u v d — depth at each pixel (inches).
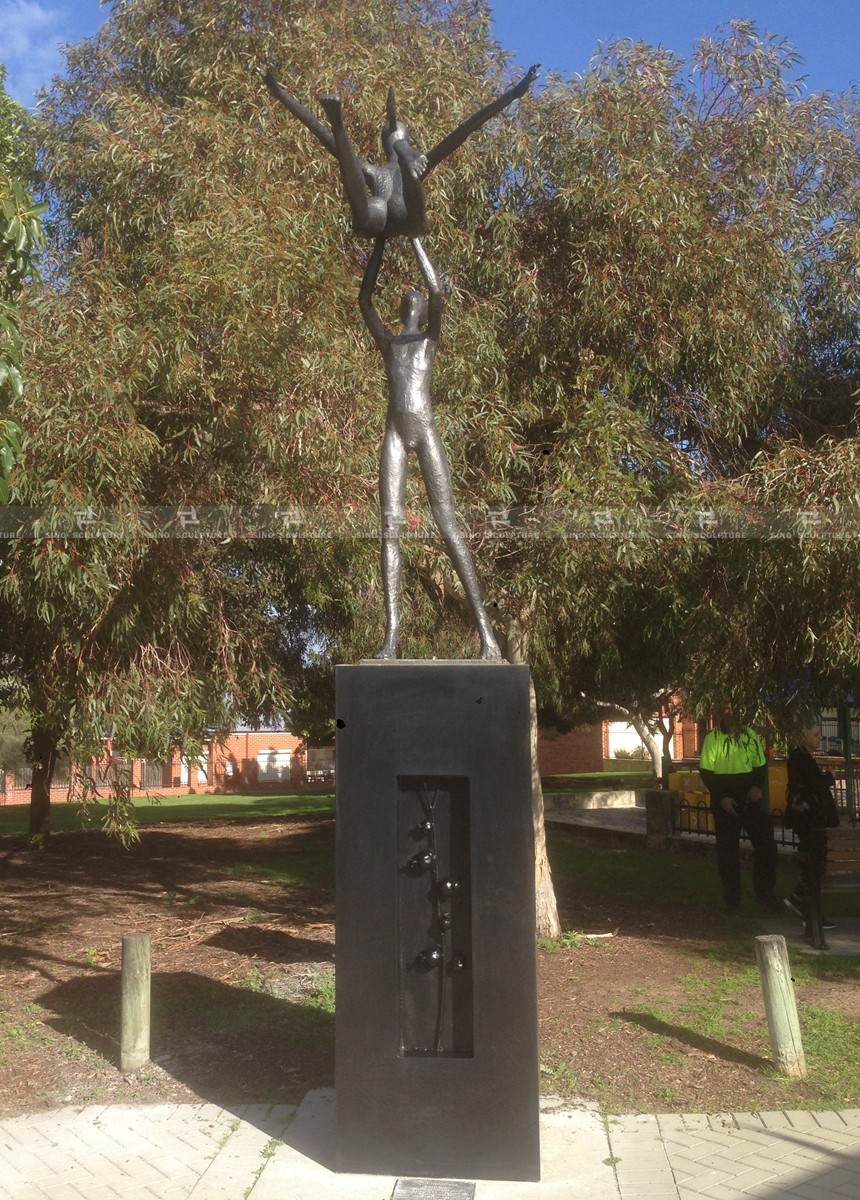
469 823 195.6
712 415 341.7
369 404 306.8
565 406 341.7
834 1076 236.4
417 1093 191.9
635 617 410.0
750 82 359.3
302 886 522.6
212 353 303.6
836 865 484.7
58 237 423.2
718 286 329.7
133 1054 251.8
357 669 199.6
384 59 358.6
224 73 366.3
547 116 371.2
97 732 283.6
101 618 275.9
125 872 577.3
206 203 313.1
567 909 441.4
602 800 930.1
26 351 266.5
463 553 219.6
